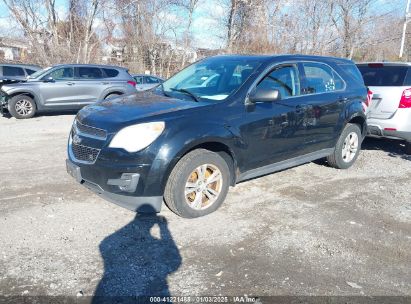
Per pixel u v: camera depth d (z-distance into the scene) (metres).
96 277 3.03
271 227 3.98
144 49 25.25
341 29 23.30
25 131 8.60
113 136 3.68
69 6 23.16
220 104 4.20
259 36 22.88
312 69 5.34
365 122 6.22
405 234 3.96
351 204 4.69
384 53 25.05
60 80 10.96
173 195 3.88
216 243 3.61
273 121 4.59
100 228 3.80
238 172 4.43
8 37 21.97
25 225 3.80
